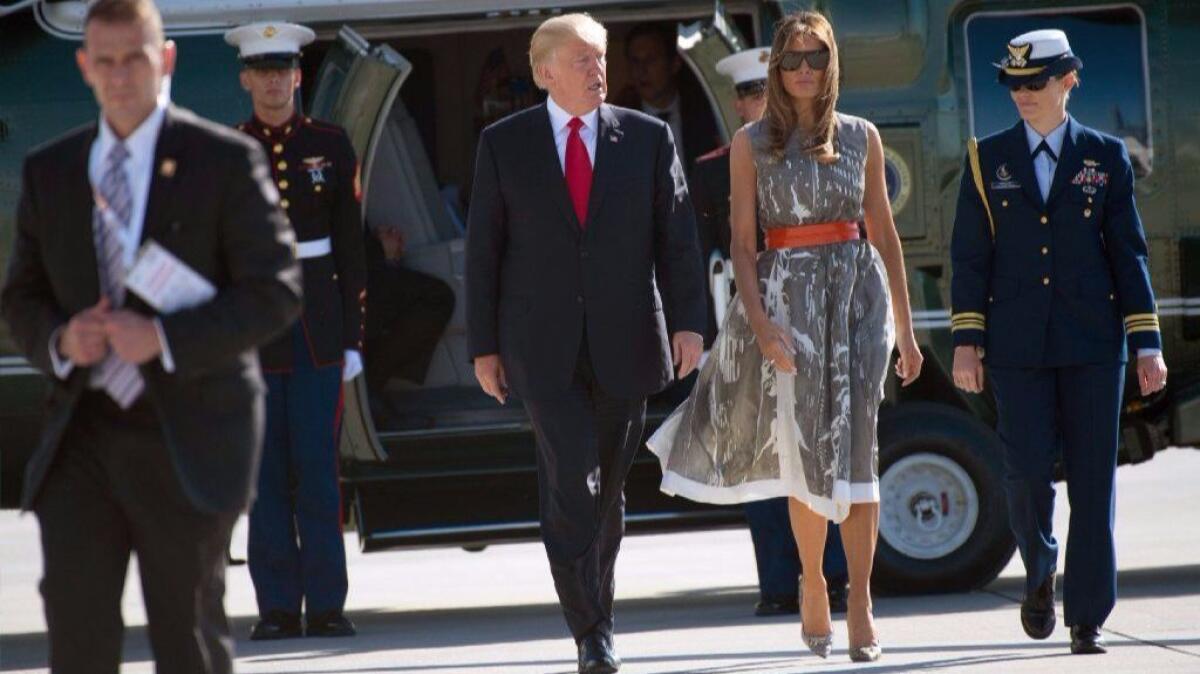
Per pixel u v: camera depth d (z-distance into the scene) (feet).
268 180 48.80
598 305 73.61
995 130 102.27
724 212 96.94
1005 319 77.00
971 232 78.13
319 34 99.55
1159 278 102.63
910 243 101.86
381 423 102.99
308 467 93.04
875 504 75.05
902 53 101.76
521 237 74.08
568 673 77.51
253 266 47.37
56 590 47.16
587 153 74.33
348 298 93.66
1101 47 102.63
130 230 47.57
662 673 75.61
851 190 74.49
